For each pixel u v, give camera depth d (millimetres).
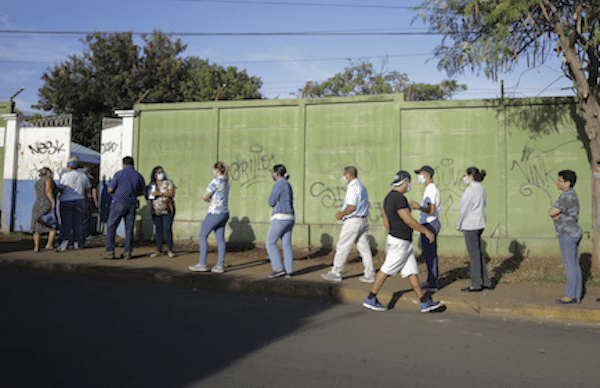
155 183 8945
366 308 5961
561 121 9320
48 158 12000
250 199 10758
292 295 6617
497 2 7121
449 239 9562
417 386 3318
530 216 9414
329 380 3400
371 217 10102
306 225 10180
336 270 7035
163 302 5875
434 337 4637
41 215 9094
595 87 7648
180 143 11195
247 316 5332
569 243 5805
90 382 3244
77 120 28906
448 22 8367
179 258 8828
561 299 5773
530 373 3633
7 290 6262
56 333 4379
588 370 3723
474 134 9734
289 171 10586
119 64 30016
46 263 7898
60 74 28453
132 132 11383
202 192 11023
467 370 3680
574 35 7230
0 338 4168
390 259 5660
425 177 7086
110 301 5820
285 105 10656
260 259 9156
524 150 9484
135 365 3615
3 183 12164
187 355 3895
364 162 10219
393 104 10109
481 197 6531
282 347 4184
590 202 9133
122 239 11195
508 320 5461
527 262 8750
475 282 6445
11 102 12391
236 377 3414
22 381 3225
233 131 10914
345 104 10359
